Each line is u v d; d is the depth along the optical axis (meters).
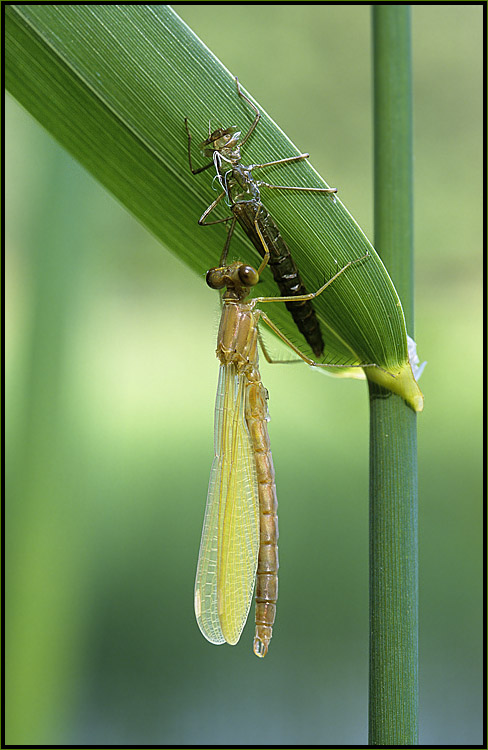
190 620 0.29
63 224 0.26
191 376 0.36
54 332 0.26
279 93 0.41
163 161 0.22
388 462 0.22
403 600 0.22
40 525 0.26
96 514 0.31
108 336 0.36
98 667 0.28
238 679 0.28
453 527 0.30
